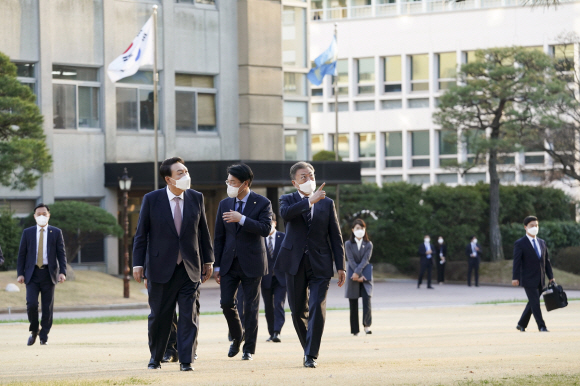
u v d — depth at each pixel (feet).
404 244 157.99
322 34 235.81
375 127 232.73
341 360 31.60
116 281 114.32
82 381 24.64
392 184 159.02
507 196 165.17
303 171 31.14
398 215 156.56
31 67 125.49
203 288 123.54
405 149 229.66
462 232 157.17
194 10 137.59
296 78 150.20
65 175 127.13
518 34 216.95
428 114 226.58
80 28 128.06
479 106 154.61
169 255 29.17
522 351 34.40
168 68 134.92
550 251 158.51
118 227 111.96
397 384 22.70
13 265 111.86
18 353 38.75
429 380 23.49
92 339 51.26
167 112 135.03
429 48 225.97
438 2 226.79
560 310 83.61
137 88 133.59
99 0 129.70
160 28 134.51
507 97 148.66
